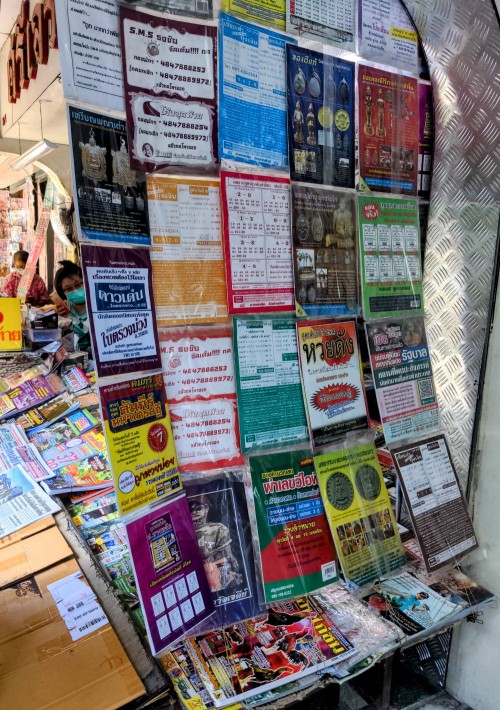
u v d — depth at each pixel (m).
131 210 1.27
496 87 1.59
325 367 1.61
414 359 1.80
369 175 1.65
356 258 1.66
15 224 7.22
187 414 1.41
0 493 2.05
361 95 1.61
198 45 1.31
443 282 1.78
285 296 1.52
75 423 2.62
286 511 1.54
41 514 1.91
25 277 5.91
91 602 1.48
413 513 1.69
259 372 1.49
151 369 1.32
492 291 1.63
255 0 1.38
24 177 7.36
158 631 1.29
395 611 1.57
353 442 1.68
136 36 1.22
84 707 1.15
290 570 1.53
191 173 1.34
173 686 1.26
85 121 1.17
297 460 1.56
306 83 1.50
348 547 1.62
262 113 1.43
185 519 1.39
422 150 1.78
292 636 1.44
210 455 1.44
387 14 1.64
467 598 1.64
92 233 1.19
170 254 1.35
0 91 6.19
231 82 1.37
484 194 1.65
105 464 2.29
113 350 1.24
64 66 1.12
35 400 2.80
